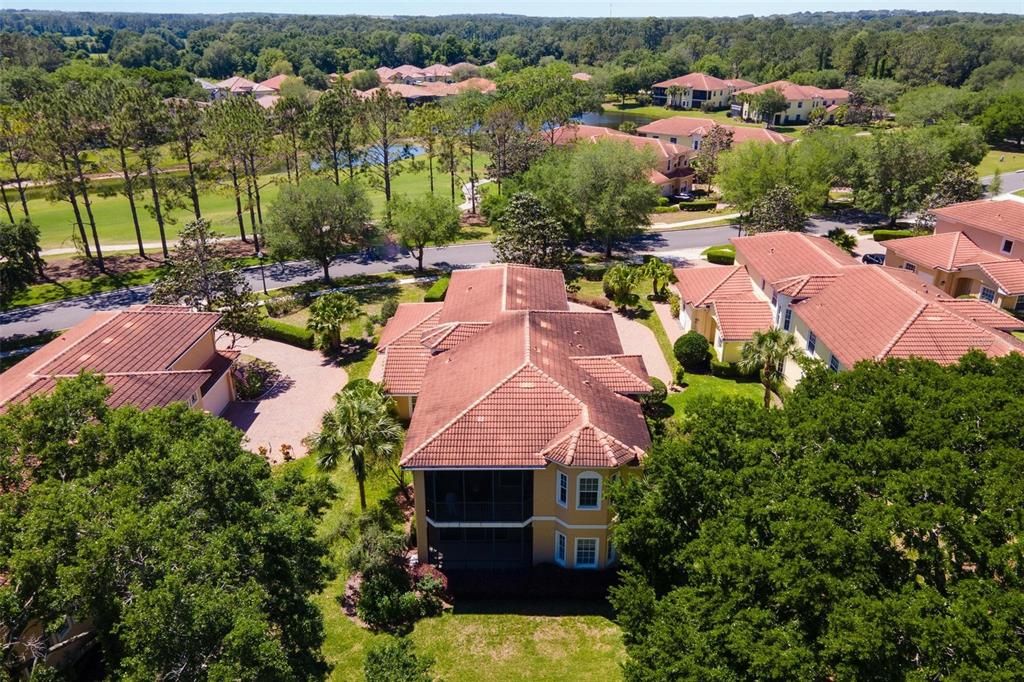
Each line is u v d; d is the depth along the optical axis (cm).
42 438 2211
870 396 2538
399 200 6694
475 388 3162
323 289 6312
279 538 2105
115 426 2183
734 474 2286
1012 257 5903
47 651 1914
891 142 7850
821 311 4172
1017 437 2200
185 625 1606
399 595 2862
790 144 8900
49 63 17938
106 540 1678
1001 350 3516
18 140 6400
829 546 1839
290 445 3981
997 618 1652
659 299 6028
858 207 8262
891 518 1927
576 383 3216
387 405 3597
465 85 16900
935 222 6988
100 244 7444
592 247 7512
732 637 1811
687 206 9075
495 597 2961
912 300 3797
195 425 2423
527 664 2619
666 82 18062
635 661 2070
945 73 16500
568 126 10531
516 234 5997
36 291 6181
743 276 5272
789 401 2683
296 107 7650
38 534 1752
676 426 3766
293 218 6047
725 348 4750
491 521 3038
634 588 2250
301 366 4938
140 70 15550
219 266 4919
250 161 7269
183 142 7219
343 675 2577
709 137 10319
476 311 4272
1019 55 16988
